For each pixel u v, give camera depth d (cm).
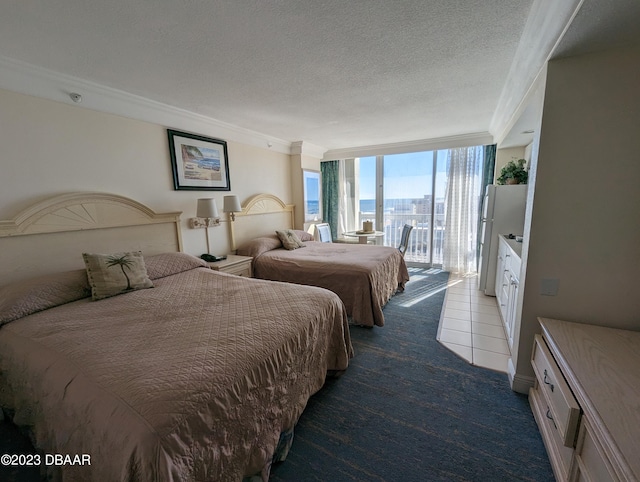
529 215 182
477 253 490
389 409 185
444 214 520
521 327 189
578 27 131
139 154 281
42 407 126
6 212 202
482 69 220
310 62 205
